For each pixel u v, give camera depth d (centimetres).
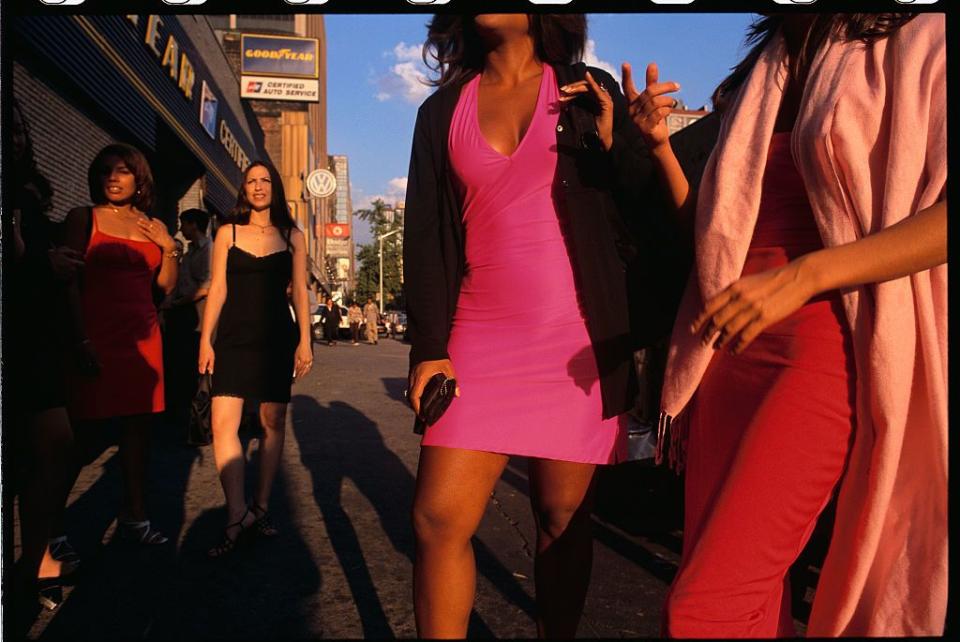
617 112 178
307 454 564
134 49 997
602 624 258
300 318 380
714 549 123
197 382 661
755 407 134
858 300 129
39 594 268
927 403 132
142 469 349
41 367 258
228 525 335
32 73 720
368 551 340
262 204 362
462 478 164
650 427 353
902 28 130
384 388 1069
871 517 128
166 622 257
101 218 338
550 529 180
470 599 168
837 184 131
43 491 259
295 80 2720
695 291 154
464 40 183
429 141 178
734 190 145
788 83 146
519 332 168
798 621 244
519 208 169
